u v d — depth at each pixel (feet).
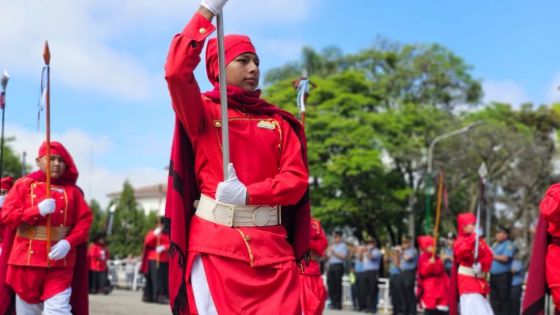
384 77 131.23
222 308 12.08
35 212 21.97
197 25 11.95
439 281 47.55
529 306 20.65
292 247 13.83
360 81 112.98
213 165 12.59
